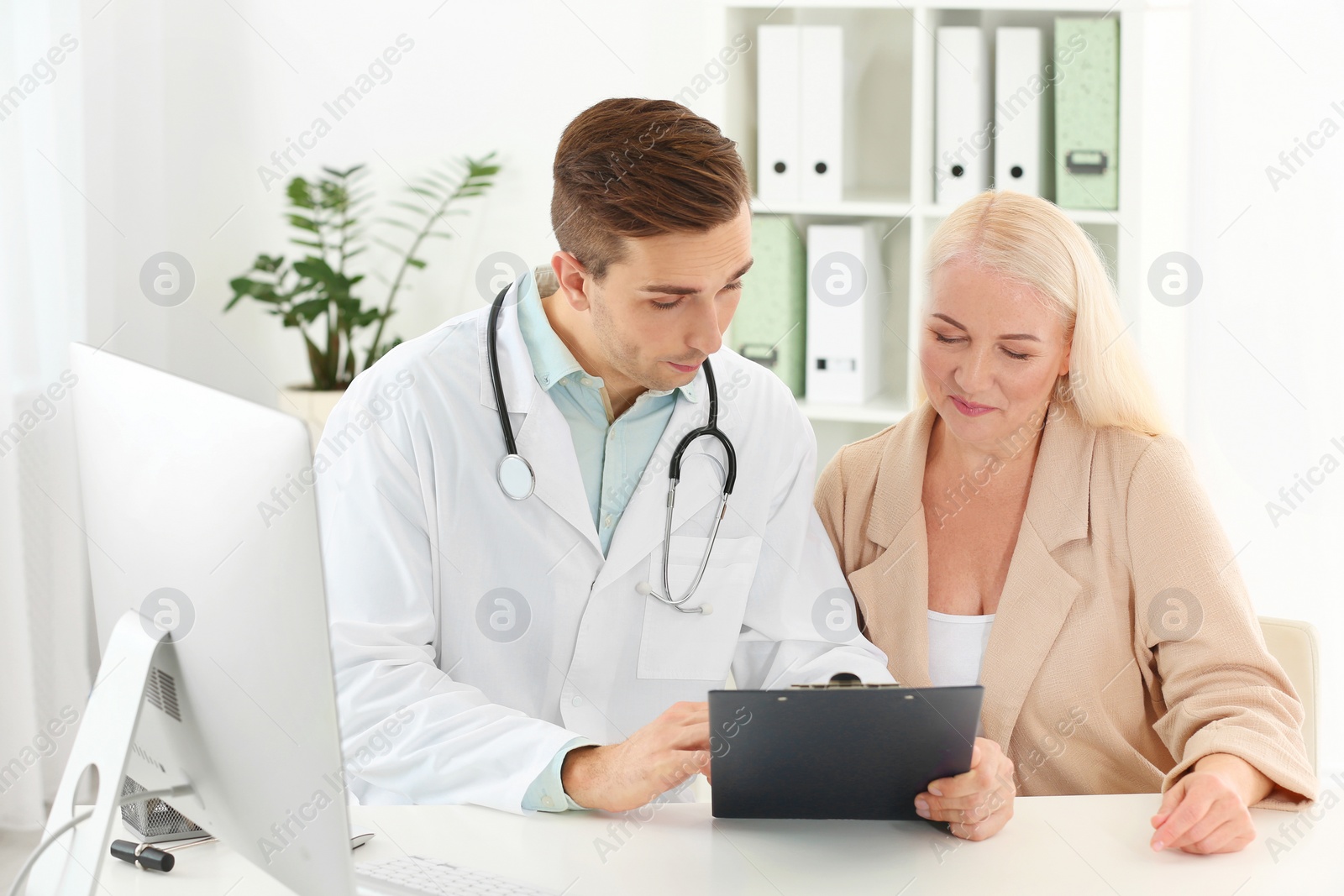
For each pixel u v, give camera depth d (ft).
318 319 10.16
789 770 3.43
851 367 8.08
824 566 4.96
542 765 3.70
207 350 10.06
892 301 8.57
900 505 4.92
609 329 4.10
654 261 3.83
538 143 9.65
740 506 4.82
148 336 9.18
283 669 2.66
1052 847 3.48
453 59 9.68
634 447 4.72
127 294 9.00
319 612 2.56
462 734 3.86
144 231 9.07
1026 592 4.62
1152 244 8.13
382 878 3.20
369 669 4.06
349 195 9.95
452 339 4.68
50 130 8.05
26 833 7.79
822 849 3.47
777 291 8.15
